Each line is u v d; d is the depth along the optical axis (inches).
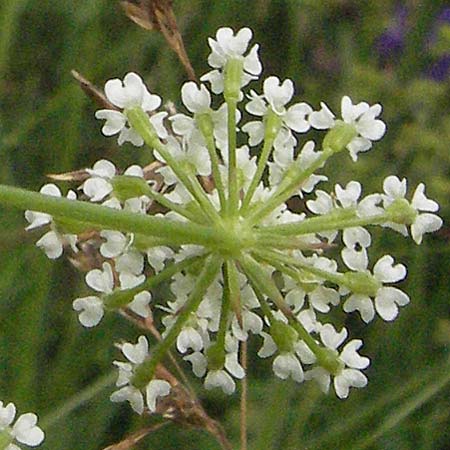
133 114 3.2
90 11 5.6
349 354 3.3
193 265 3.2
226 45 3.2
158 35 5.8
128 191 3.2
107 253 3.2
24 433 3.2
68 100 5.5
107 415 5.2
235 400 5.3
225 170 3.3
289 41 6.1
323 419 5.2
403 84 6.0
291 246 3.1
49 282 5.1
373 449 5.1
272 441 4.9
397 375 5.3
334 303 3.3
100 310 3.2
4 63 5.4
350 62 6.2
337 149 3.2
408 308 5.4
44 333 5.2
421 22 6.1
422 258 5.4
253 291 3.2
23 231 5.1
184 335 3.2
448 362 5.0
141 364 3.2
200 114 3.2
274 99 3.2
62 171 5.5
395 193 3.2
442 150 5.8
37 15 5.9
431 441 5.1
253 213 3.1
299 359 3.4
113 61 5.7
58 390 5.1
